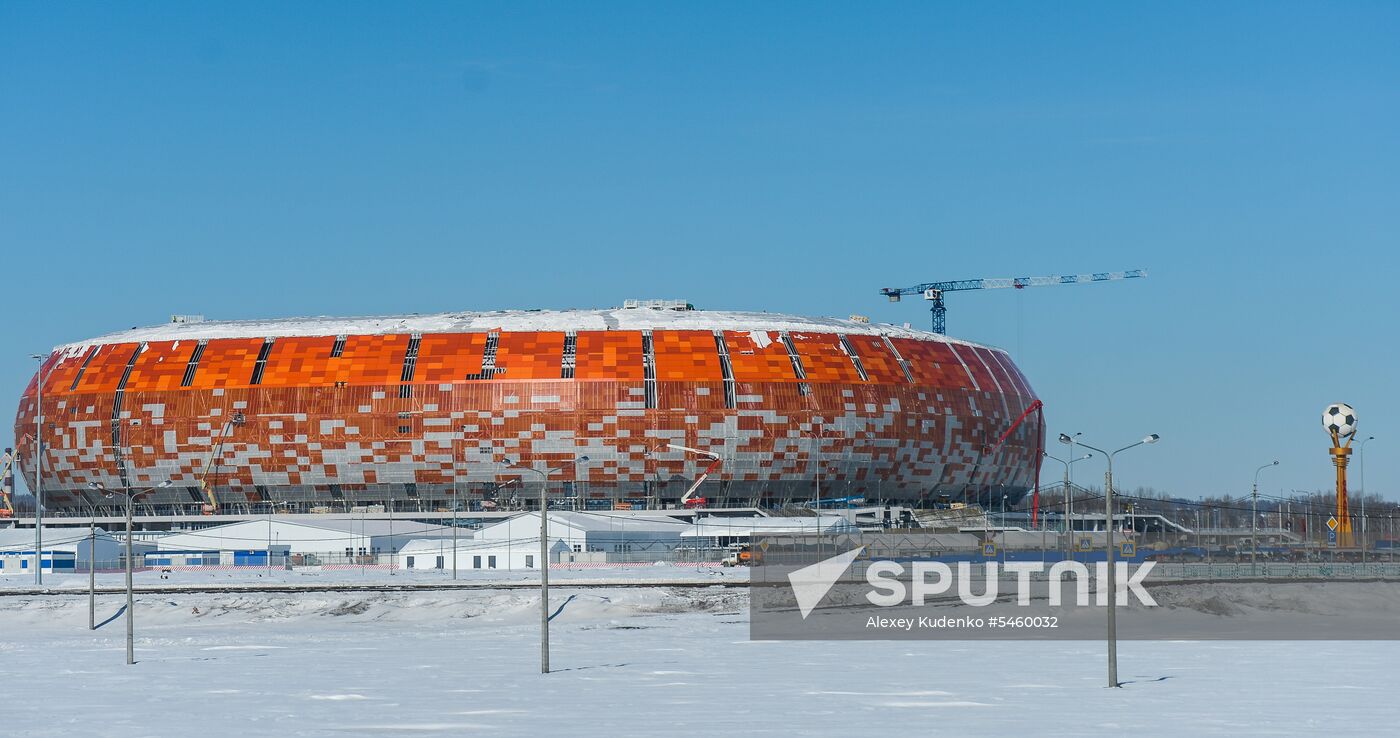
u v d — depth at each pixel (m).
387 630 108.88
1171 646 92.12
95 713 61.53
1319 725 55.75
